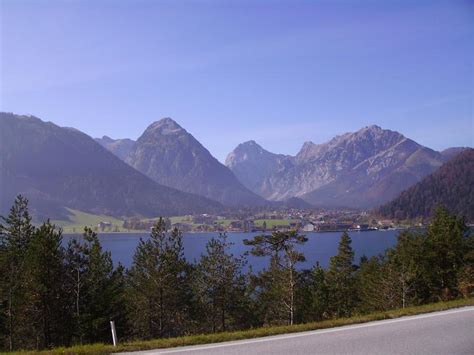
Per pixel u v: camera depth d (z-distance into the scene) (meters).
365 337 12.52
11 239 33.44
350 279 56.62
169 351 11.38
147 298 36.75
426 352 10.79
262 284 45.47
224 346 11.80
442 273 38.31
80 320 31.03
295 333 13.53
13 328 31.70
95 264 32.38
